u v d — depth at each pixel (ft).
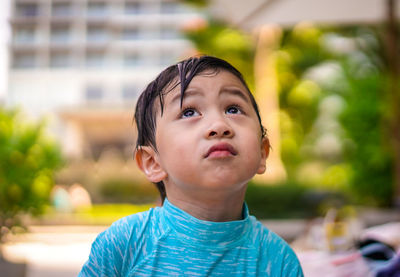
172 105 2.79
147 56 104.68
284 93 50.90
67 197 33.78
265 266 2.93
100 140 90.74
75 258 18.79
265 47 43.24
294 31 44.29
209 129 2.57
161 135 2.79
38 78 101.19
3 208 12.45
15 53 101.40
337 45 48.57
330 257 8.23
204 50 42.14
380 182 33.55
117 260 2.92
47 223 28.94
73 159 53.83
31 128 13.28
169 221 2.88
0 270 11.10
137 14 105.70
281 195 31.42
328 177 39.27
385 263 6.67
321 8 12.18
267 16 12.14
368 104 33.65
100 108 79.56
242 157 2.62
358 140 34.19
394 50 22.85
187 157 2.61
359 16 13.19
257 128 2.82
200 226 2.78
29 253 20.03
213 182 2.56
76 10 103.50
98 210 36.35
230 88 2.83
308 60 47.55
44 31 101.76
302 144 55.57
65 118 80.38
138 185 47.29
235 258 2.85
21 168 12.69
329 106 53.11
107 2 104.58
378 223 23.58
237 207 2.86
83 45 102.47
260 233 3.05
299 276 3.03
